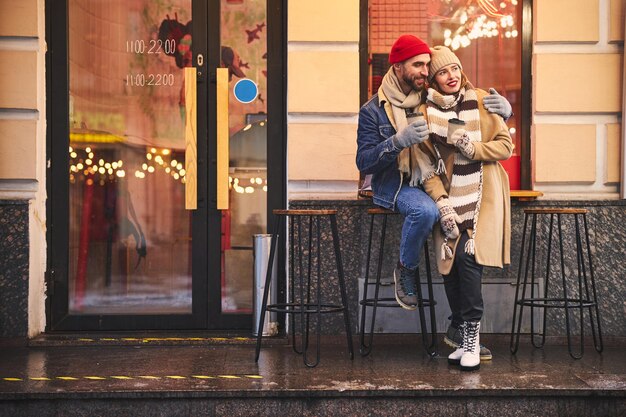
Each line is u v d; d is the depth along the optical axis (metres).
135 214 7.05
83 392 5.21
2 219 6.67
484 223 5.93
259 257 6.85
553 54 6.99
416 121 5.68
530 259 6.92
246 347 6.70
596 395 5.28
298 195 6.93
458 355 6.01
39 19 6.80
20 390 5.24
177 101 7.07
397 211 6.07
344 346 6.77
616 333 6.90
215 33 7.05
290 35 6.88
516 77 7.12
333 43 6.92
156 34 7.05
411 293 6.08
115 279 7.04
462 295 5.90
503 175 6.12
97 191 7.03
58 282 6.97
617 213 6.91
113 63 7.04
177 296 7.07
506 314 6.89
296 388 5.27
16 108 6.73
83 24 7.00
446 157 5.97
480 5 7.11
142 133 7.06
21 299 6.70
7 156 6.73
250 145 7.09
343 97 6.90
